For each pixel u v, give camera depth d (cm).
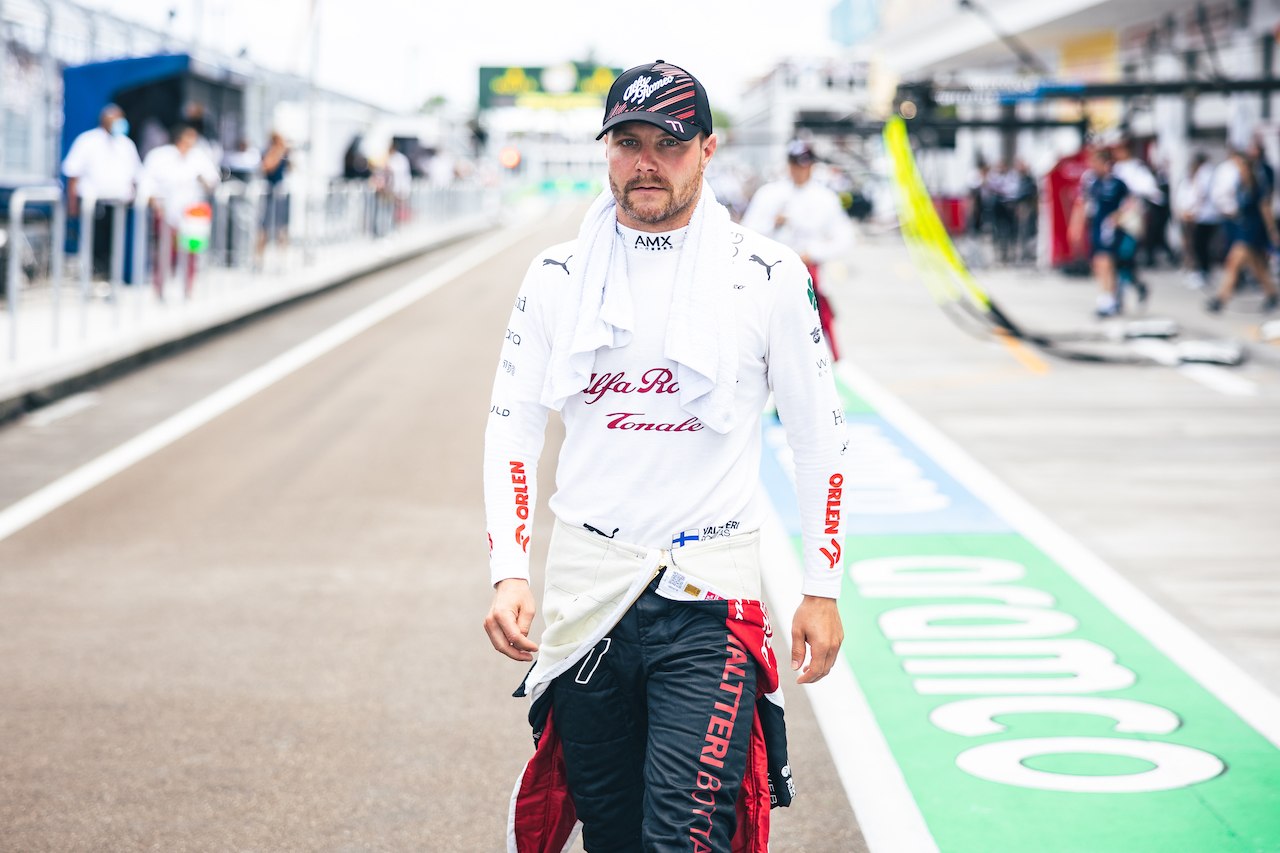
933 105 1517
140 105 1633
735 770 229
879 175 3281
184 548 616
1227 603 532
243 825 342
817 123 2445
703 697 230
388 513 683
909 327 1484
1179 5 2173
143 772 375
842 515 244
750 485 244
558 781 254
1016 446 848
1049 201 2072
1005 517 674
